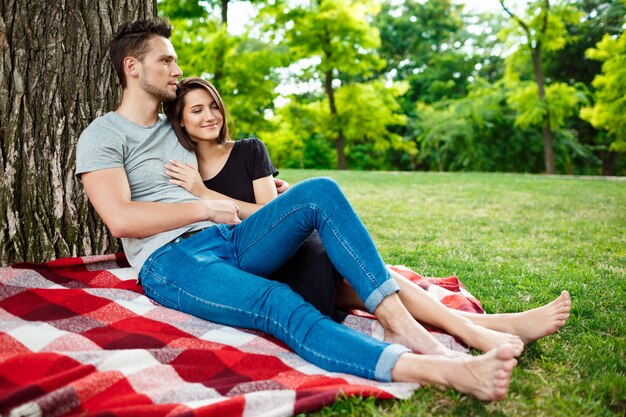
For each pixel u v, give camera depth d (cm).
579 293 300
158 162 254
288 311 194
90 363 179
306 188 210
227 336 208
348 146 2989
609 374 193
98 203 231
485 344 201
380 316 197
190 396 169
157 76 250
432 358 175
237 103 1794
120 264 266
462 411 166
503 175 1478
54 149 274
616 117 1867
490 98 2480
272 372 186
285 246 218
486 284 324
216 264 217
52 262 250
